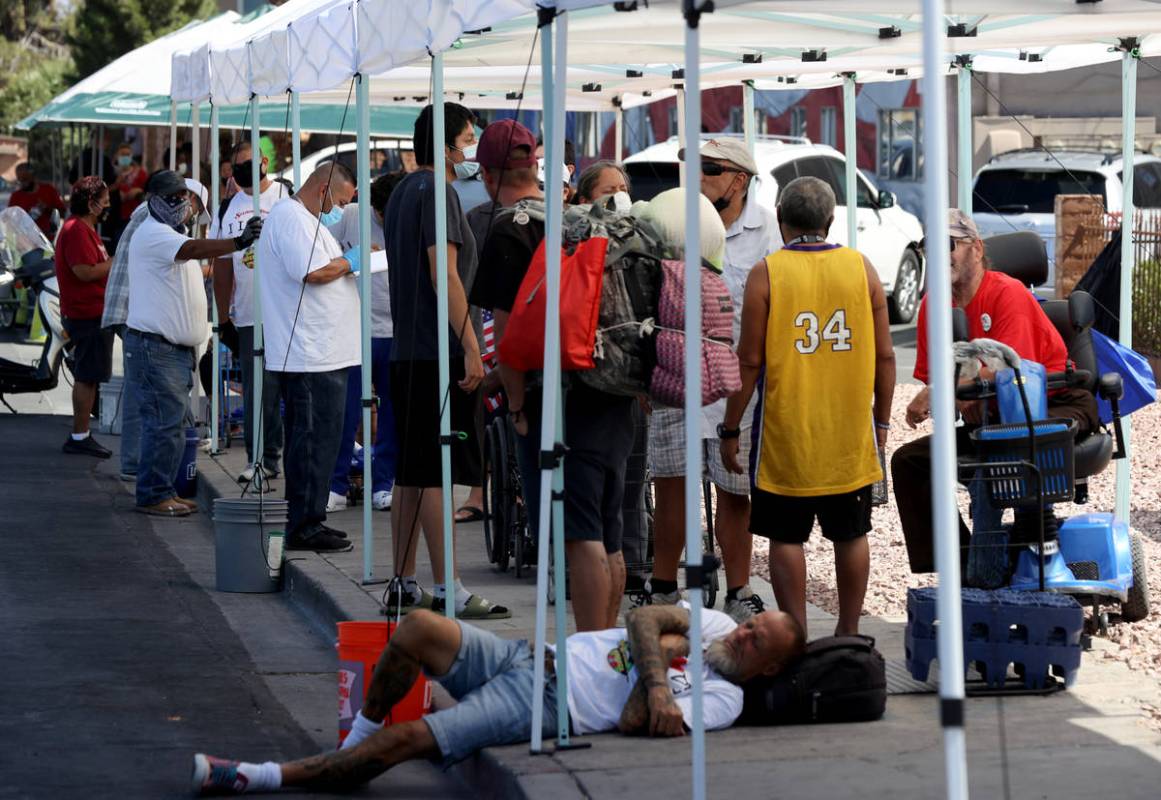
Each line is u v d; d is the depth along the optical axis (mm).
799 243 10133
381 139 36844
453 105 12422
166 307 18125
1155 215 28906
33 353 33125
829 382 10031
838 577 10312
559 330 9195
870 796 8094
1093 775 8359
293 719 10883
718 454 11875
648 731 9172
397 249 12375
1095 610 11445
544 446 9062
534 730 8922
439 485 12336
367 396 13727
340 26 13633
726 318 9594
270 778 8992
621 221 9641
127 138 62031
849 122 17594
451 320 12172
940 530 5977
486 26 10242
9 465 21688
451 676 9102
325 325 14938
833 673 9336
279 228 14734
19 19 133000
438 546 12344
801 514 10164
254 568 14812
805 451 10039
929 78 6020
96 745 9953
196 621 13672
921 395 11508
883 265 35781
